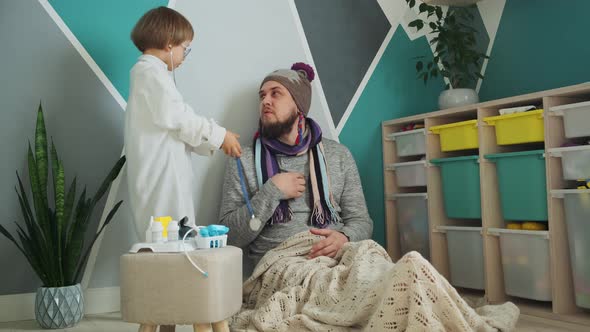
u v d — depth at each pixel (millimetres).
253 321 1601
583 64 2260
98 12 2082
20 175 1958
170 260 1271
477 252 2211
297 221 2070
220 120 2279
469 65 2768
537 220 2000
